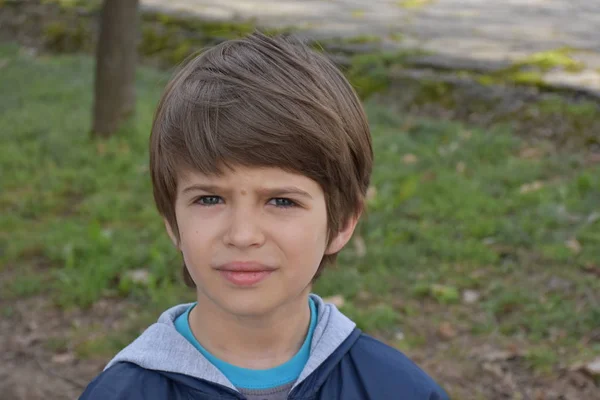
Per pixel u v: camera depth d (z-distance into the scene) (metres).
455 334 3.55
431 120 6.45
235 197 1.27
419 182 5.15
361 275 4.04
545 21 9.05
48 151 5.90
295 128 1.27
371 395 1.44
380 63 7.18
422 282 3.94
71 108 7.05
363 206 1.50
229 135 1.25
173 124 1.31
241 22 8.59
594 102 6.16
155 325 1.45
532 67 6.91
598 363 3.26
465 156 5.62
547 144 5.84
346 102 1.41
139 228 4.67
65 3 9.54
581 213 4.62
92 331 3.62
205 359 1.38
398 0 10.40
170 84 1.40
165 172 1.34
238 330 1.39
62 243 4.35
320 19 9.01
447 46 7.71
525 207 4.76
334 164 1.33
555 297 3.74
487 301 3.79
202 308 1.41
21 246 4.33
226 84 1.31
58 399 3.19
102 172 5.49
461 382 3.23
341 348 1.45
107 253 4.27
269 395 1.39
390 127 6.35
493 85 6.58
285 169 1.27
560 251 4.14
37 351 3.50
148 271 4.06
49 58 8.83
